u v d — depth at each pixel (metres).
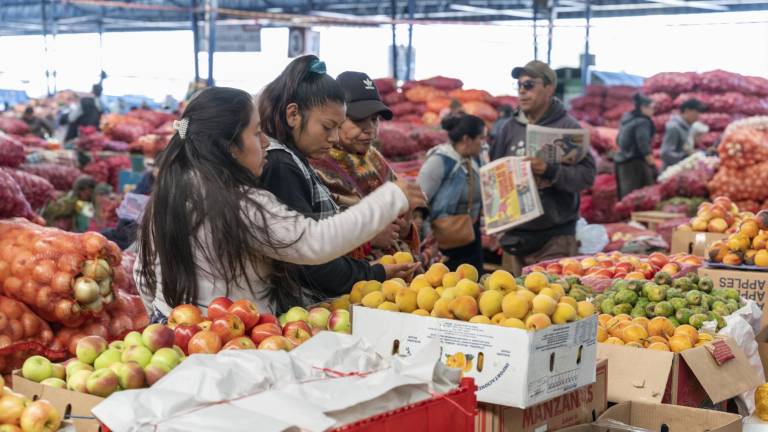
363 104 3.79
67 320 3.10
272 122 3.29
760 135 8.96
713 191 9.15
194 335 2.59
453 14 16.72
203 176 2.77
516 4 15.02
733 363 3.52
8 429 2.22
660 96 10.45
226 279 2.84
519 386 2.45
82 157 11.04
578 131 6.32
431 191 6.11
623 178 9.66
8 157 6.68
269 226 2.77
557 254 6.52
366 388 2.08
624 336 3.58
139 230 3.03
